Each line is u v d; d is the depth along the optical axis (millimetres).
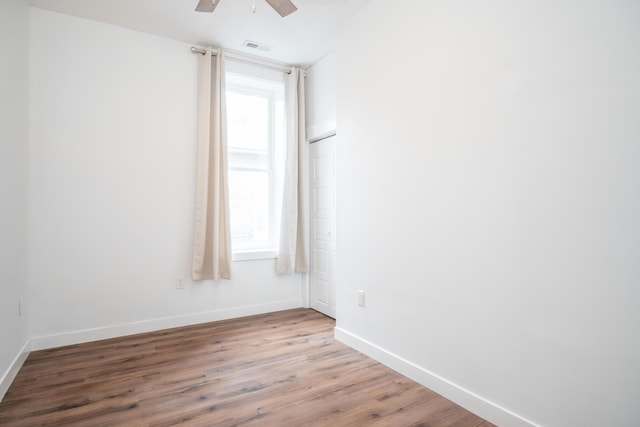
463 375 2000
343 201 3021
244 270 3803
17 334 2422
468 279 1977
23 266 2602
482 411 1887
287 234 3965
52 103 2877
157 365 2518
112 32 3125
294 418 1864
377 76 2650
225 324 3492
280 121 4086
